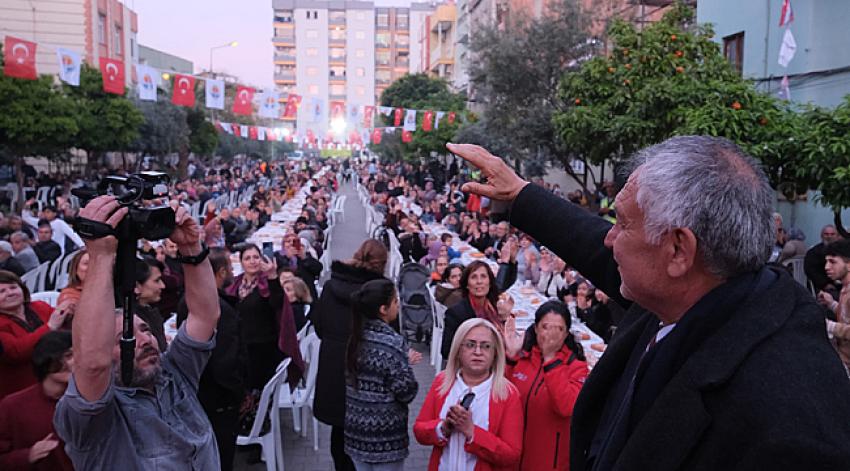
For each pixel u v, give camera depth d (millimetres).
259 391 5129
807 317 1111
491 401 3338
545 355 3508
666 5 17688
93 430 2043
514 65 14672
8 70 10273
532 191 1832
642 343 1410
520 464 3463
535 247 10945
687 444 1053
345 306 4598
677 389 1095
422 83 43688
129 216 1875
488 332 3387
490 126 15836
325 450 5777
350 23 106500
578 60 14648
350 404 3955
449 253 11125
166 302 6625
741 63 12797
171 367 2467
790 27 11453
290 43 107062
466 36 42906
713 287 1204
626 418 1240
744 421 1001
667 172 1196
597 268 1724
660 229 1189
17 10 31703
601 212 10766
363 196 30391
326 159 91125
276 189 24562
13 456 2971
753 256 1161
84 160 35000
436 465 3432
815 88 11008
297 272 7910
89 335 1916
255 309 5094
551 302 3555
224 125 29266
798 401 970
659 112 8883
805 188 7484
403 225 13336
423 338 9062
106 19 35156
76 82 10984
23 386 4070
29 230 11953
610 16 15734
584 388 1529
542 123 14086
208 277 2482
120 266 1901
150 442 2203
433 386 3559
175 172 36781
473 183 1900
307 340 6062
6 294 4293
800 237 9203
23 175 26125
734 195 1154
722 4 13219
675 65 9523
